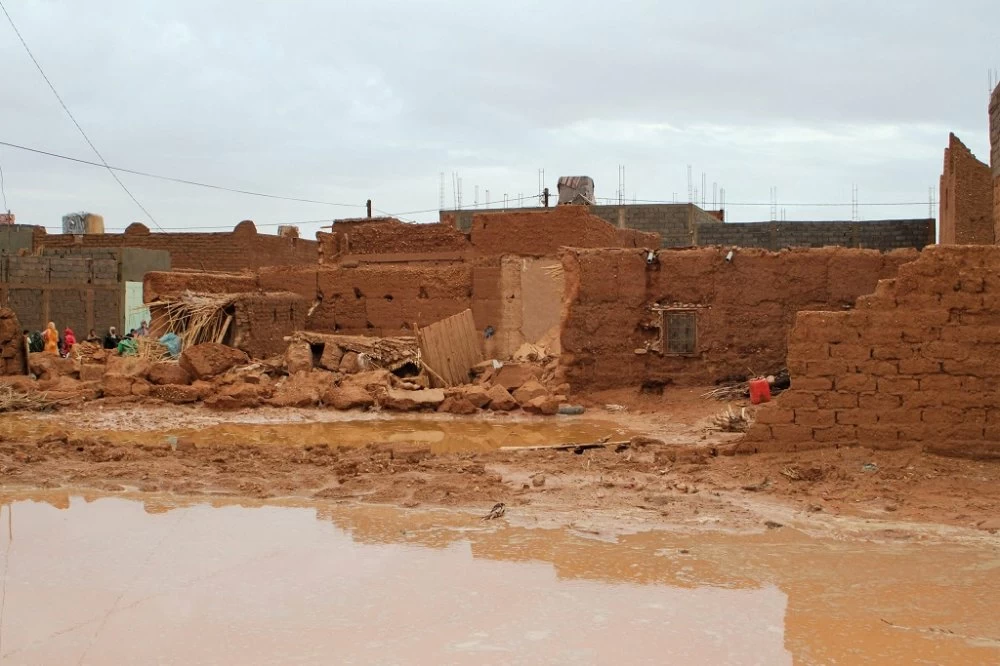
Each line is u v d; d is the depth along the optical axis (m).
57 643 5.98
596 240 25.09
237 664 5.64
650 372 18.59
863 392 11.16
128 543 8.28
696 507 9.52
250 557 7.85
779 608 6.63
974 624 6.34
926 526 8.84
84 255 33.94
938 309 10.98
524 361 21.86
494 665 5.61
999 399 10.82
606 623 6.31
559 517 9.16
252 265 39.19
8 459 11.79
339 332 25.06
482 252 25.09
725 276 18.25
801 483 10.39
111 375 19.12
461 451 13.12
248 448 12.84
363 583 7.15
